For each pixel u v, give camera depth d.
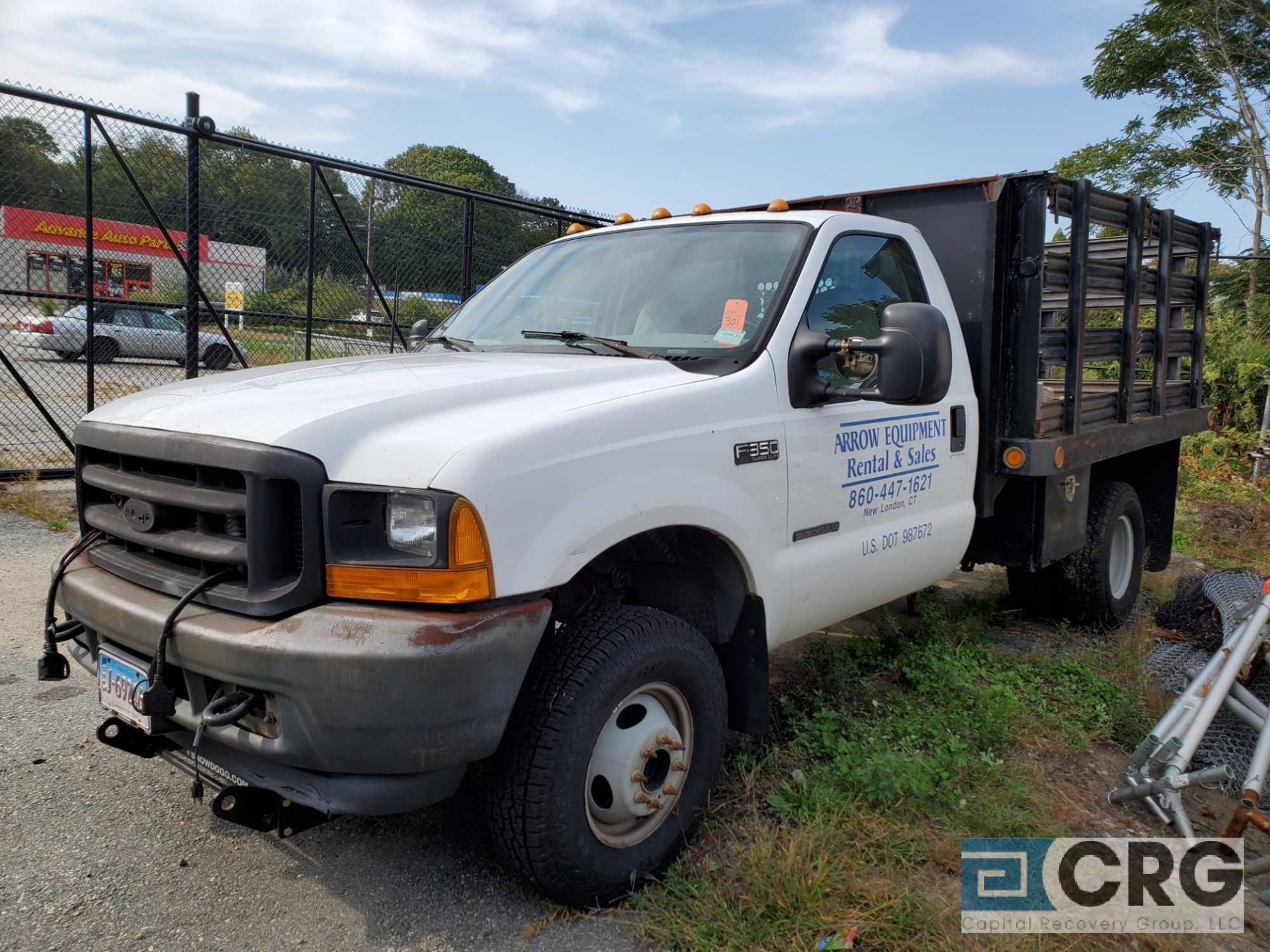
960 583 6.39
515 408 2.58
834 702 4.03
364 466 2.32
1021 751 3.70
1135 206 4.96
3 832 2.96
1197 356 6.22
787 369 3.25
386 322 9.55
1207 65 20.94
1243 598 4.70
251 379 3.01
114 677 2.62
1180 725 3.30
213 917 2.58
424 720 2.17
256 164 8.62
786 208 3.88
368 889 2.73
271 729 2.29
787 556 3.27
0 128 7.14
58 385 9.80
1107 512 5.25
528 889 2.72
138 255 8.53
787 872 2.60
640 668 2.64
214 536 2.46
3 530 6.67
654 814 2.79
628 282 3.70
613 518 2.56
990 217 4.24
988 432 4.35
